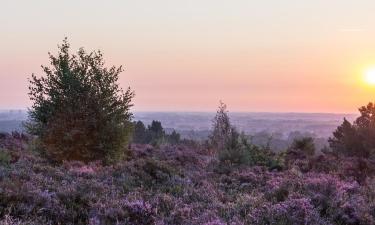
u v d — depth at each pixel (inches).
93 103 757.9
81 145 730.8
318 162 769.6
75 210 344.2
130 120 788.0
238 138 845.8
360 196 405.7
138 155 893.2
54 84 774.5
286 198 390.6
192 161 834.2
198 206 378.9
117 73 787.4
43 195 347.9
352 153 1043.3
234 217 324.8
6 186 360.5
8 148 832.9
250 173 628.7
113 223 319.3
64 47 776.9
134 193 425.7
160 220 323.0
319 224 319.6
